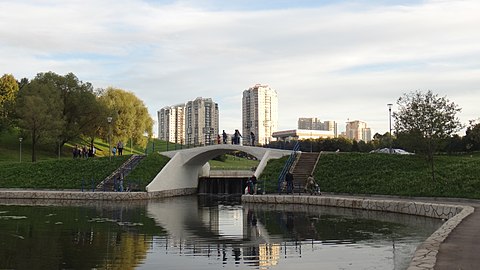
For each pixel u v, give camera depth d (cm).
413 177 3906
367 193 3903
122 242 2136
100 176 5094
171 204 4075
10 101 7650
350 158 4672
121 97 8012
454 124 3884
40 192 4494
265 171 4797
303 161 4806
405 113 4041
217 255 1848
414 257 1344
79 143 8906
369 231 2386
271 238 2230
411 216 2967
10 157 7206
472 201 3119
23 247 2014
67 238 2242
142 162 5322
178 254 1872
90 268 1648
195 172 5962
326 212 3281
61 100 7244
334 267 1623
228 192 5747
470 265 1240
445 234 1733
